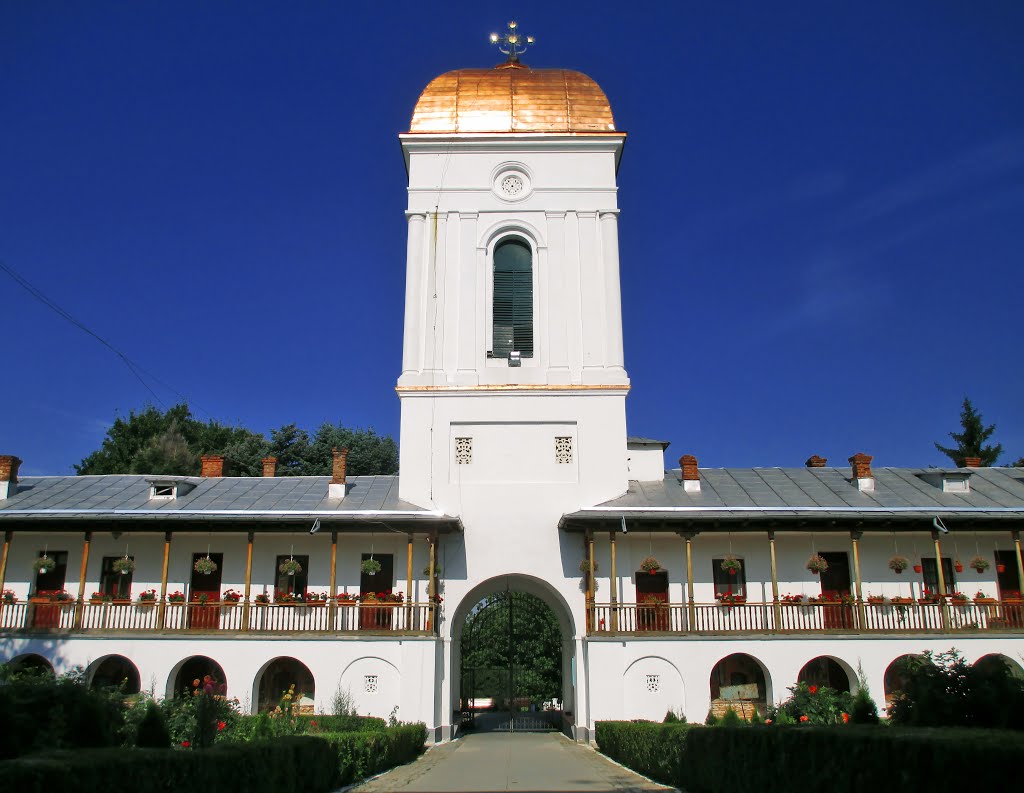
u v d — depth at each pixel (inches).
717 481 1376.7
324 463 2472.9
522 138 1417.3
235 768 520.1
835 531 1253.1
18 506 1275.8
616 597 1224.8
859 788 426.0
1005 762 338.6
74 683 518.0
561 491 1288.1
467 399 1322.6
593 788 735.7
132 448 2549.2
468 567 1257.4
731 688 1208.2
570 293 1366.9
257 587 1254.3
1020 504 1272.1
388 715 1127.0
